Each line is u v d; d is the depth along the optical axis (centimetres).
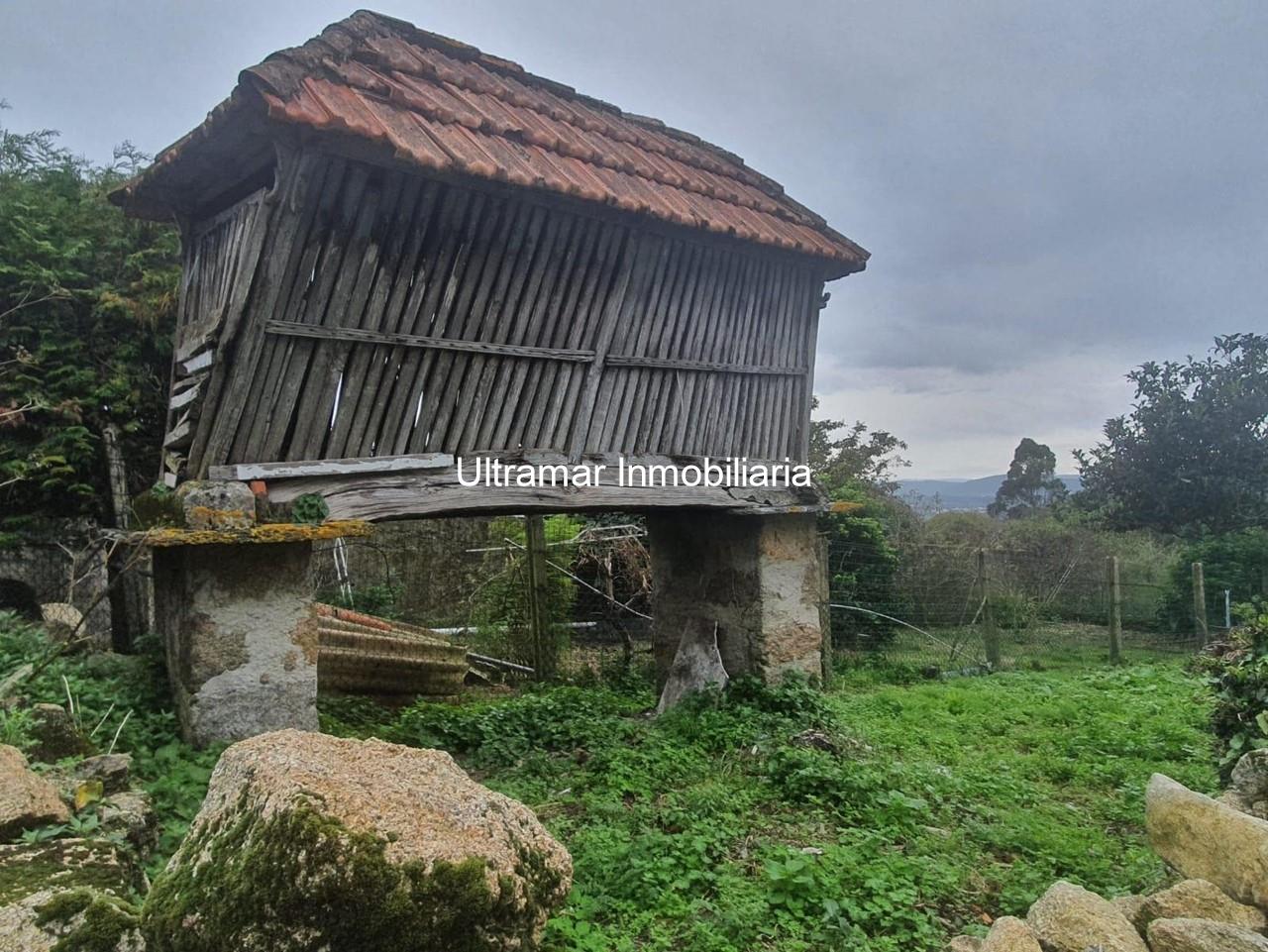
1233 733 538
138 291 904
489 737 703
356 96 549
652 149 795
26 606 879
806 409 844
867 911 395
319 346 545
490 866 191
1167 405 1847
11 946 202
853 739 698
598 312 677
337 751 222
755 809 546
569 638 1191
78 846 264
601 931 365
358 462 566
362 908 171
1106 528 1939
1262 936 281
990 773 647
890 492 2186
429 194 562
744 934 367
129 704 551
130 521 804
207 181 606
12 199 890
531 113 713
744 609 841
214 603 526
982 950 307
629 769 604
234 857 183
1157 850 361
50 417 866
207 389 532
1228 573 1482
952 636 1322
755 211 790
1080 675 1145
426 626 1205
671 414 737
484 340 614
